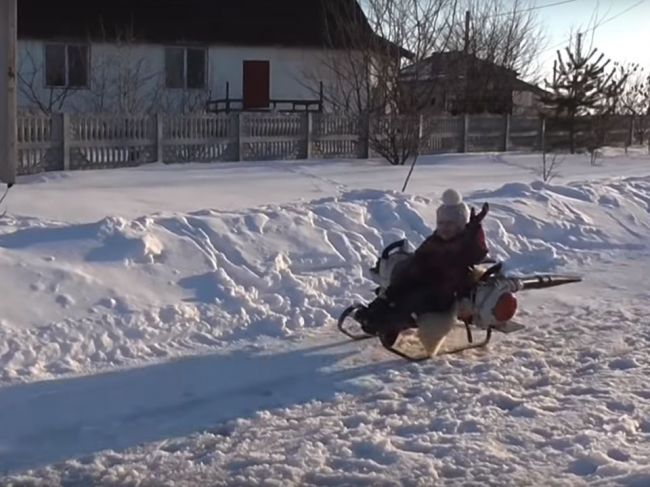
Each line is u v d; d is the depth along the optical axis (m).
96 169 19.64
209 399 6.55
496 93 32.66
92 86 33.19
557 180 19.92
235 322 8.12
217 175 18.62
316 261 9.75
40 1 33.22
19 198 13.51
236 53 35.97
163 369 7.05
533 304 9.41
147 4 35.06
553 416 6.24
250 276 8.96
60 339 7.29
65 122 19.16
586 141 30.66
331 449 5.65
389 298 7.48
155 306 8.07
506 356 7.62
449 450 5.63
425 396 6.64
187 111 33.88
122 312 7.86
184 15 35.47
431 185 18.00
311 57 36.72
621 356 7.65
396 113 24.47
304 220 10.31
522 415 6.28
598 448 5.65
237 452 5.63
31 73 32.44
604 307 9.34
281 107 36.41
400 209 11.44
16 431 5.90
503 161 25.03
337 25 31.52
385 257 7.92
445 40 27.64
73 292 7.95
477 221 7.61
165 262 8.77
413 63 26.05
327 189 16.70
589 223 12.94
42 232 8.98
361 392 6.74
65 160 19.25
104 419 6.14
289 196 15.35
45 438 5.84
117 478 5.29
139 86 34.12
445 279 7.51
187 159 21.64
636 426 6.07
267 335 8.02
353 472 5.32
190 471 5.38
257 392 6.72
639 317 8.96
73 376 6.82
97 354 7.23
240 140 22.50
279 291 8.93
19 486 5.19
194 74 35.50
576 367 7.37
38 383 6.63
